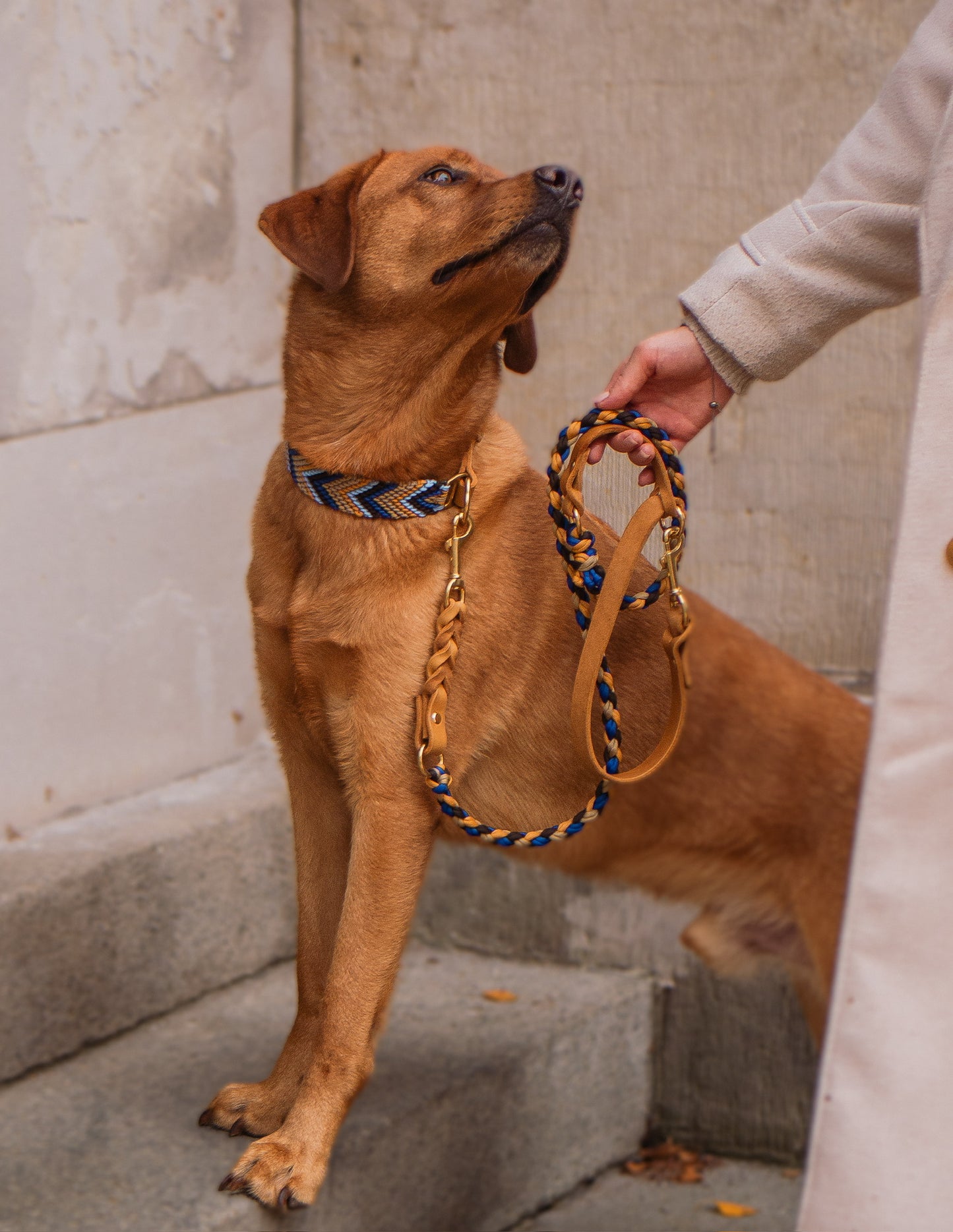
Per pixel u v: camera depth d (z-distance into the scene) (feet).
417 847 6.77
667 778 8.29
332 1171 7.47
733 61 10.44
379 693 6.59
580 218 10.99
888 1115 4.39
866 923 4.52
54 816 9.50
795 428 10.66
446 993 10.11
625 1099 10.36
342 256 6.47
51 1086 8.08
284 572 6.87
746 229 10.62
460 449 6.74
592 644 6.12
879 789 4.55
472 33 11.02
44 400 9.23
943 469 4.60
